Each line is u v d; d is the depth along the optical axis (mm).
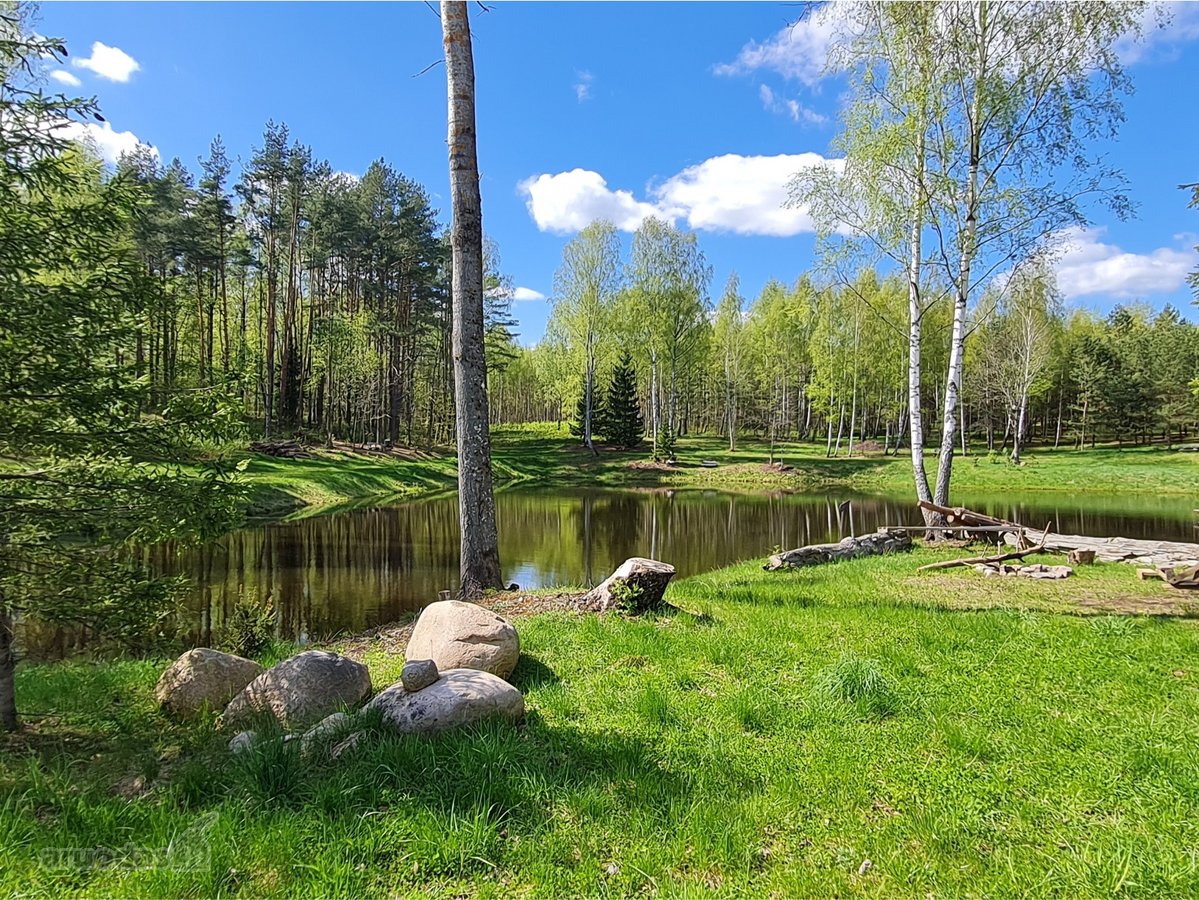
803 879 2553
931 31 11766
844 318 42938
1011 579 9445
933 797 3170
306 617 9289
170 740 4066
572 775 3312
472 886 2518
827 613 7062
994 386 44281
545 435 55844
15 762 3715
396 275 39969
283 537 16141
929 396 54156
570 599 7254
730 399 48688
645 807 3023
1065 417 56750
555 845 2738
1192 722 4012
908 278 13516
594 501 27938
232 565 12859
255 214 33344
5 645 4266
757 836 2854
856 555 12297
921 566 10734
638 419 49156
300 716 4055
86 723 4500
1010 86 11758
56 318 3824
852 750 3662
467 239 8203
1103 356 48406
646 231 41781
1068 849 2758
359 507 22688
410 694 3883
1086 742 3740
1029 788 3254
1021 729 3922
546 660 5250
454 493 29172
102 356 4262
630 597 6664
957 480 34469
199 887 2465
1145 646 5625
